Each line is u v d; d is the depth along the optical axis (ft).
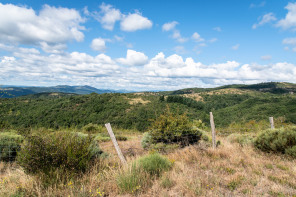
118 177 11.87
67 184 11.22
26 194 10.30
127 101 314.35
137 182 11.44
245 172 13.50
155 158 14.83
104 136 36.35
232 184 11.30
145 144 24.13
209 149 19.42
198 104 308.81
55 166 12.62
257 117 197.47
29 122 160.15
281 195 9.75
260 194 10.11
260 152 18.89
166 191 10.52
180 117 25.29
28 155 12.17
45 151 12.43
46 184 11.22
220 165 15.15
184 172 13.33
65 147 12.98
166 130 23.52
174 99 319.47
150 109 248.52
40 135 13.58
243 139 24.45
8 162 17.35
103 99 308.60
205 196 9.95
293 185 11.00
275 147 17.92
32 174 12.15
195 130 24.93
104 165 14.79
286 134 18.04
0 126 31.65
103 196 10.36
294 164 14.73
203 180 11.85
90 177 12.08
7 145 18.04
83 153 13.52
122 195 10.62
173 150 21.58
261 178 12.21
